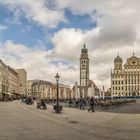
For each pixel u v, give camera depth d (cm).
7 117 3409
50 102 11344
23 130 2102
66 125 2512
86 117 3512
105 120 3056
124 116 3691
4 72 15450
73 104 8419
